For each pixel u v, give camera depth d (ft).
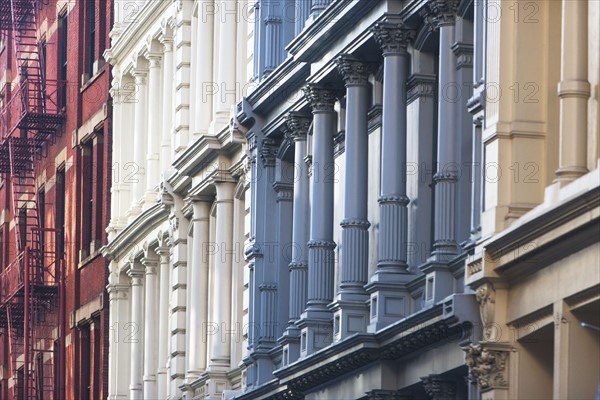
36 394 324.19
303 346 195.42
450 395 161.68
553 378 142.72
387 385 173.06
